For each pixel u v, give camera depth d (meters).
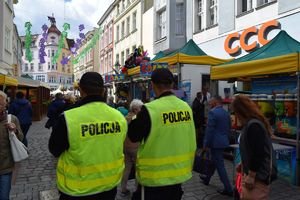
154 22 20.88
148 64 9.33
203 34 15.71
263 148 3.18
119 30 32.19
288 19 10.61
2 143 3.73
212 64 10.05
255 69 6.75
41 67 57.19
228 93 10.62
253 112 3.35
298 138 6.25
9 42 23.58
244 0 13.16
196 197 5.52
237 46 12.96
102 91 2.73
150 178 2.80
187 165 3.01
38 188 6.11
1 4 20.27
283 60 6.17
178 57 9.59
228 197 5.52
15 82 14.02
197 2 16.69
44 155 9.48
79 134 2.46
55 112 9.73
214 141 5.60
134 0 26.41
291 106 6.77
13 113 9.79
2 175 3.74
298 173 6.23
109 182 2.61
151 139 2.78
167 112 2.87
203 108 9.89
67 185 2.46
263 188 3.21
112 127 2.65
